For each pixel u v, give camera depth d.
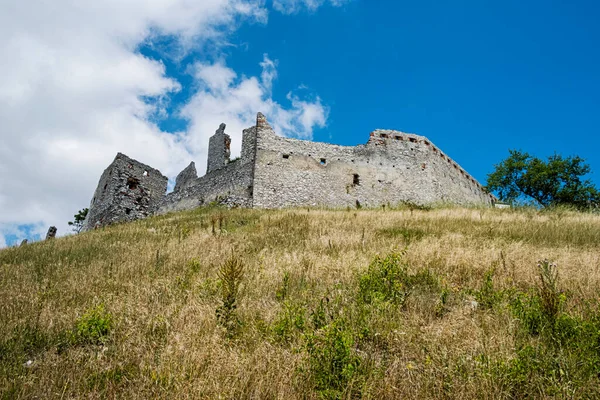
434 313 6.20
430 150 32.97
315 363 4.49
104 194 34.59
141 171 35.25
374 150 30.73
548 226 13.62
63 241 15.89
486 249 9.71
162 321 5.91
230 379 4.39
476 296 6.68
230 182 29.20
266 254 10.54
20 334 5.57
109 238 15.38
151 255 10.65
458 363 4.53
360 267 8.47
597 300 6.08
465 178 38.91
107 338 5.58
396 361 4.73
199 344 5.20
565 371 4.25
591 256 9.05
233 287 6.42
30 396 4.20
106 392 4.33
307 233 13.81
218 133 33.75
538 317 5.41
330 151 29.62
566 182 35.03
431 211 20.61
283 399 4.12
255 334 5.57
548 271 6.35
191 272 8.68
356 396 4.25
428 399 4.08
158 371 4.56
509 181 37.62
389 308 6.15
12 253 13.34
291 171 27.86
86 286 7.92
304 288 7.50
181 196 33.59
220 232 14.30
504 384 4.16
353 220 16.61
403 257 9.18
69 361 4.93
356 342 5.34
